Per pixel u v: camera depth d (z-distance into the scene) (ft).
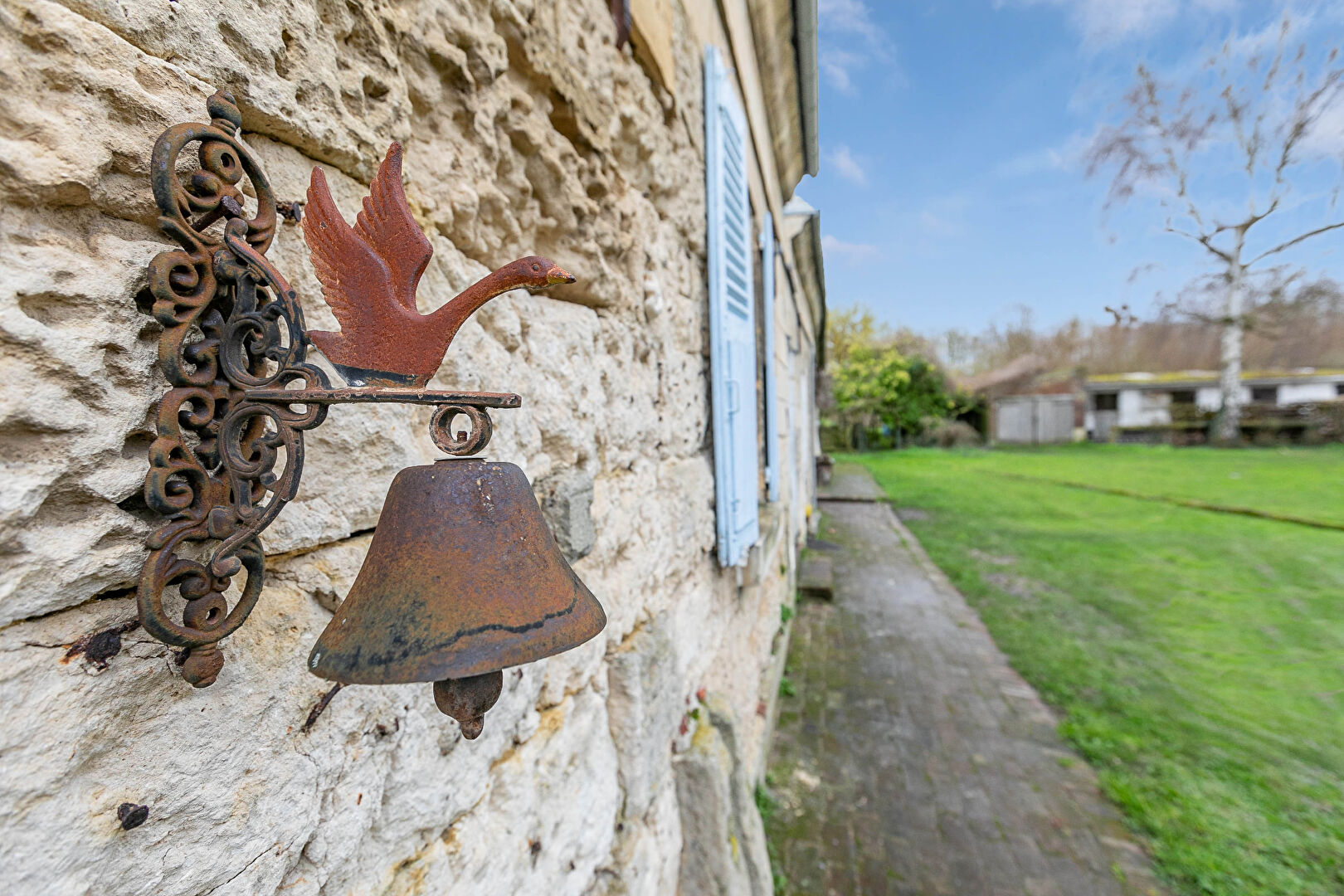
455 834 3.85
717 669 10.71
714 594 10.84
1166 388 110.73
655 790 6.72
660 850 6.94
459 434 2.64
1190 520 44.04
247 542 2.21
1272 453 82.74
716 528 10.69
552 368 5.12
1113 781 14.23
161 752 2.15
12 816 1.75
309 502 2.85
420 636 2.19
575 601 2.61
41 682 1.84
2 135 1.76
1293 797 13.80
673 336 8.59
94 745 1.97
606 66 6.07
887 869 11.69
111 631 2.04
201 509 2.11
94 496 1.99
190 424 2.10
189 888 2.21
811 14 13.80
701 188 9.78
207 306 2.15
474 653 2.17
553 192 5.18
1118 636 23.71
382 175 2.48
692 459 9.75
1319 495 50.55
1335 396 99.86
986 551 37.45
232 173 2.18
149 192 2.14
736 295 11.17
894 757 15.33
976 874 11.59
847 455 103.96
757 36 14.69
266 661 2.58
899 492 61.87
